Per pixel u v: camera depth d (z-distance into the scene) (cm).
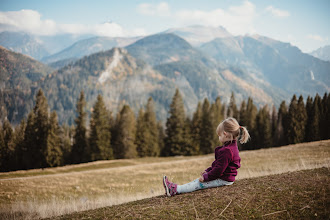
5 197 1352
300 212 253
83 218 283
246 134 331
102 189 1623
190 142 4900
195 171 2027
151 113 5122
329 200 270
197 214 264
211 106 5450
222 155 334
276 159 1997
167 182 361
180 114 4956
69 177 2242
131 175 2250
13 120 19188
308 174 411
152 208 295
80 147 4569
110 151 4484
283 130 5275
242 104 5644
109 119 5194
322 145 2505
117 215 279
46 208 659
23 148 4428
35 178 2223
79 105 4656
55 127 4381
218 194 320
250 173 833
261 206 274
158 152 5019
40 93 4478
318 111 5162
